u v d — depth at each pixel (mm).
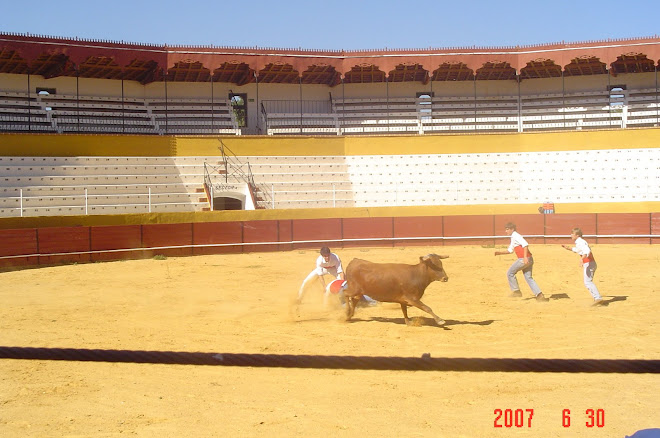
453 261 20984
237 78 34625
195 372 7996
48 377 7844
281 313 11961
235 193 29062
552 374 7676
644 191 29250
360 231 26922
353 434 5801
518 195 30266
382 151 31453
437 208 28141
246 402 6781
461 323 10742
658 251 23391
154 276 18172
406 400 6785
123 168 28516
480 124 33562
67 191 26516
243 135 30562
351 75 34844
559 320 10922
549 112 33562
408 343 9266
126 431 5965
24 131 29250
